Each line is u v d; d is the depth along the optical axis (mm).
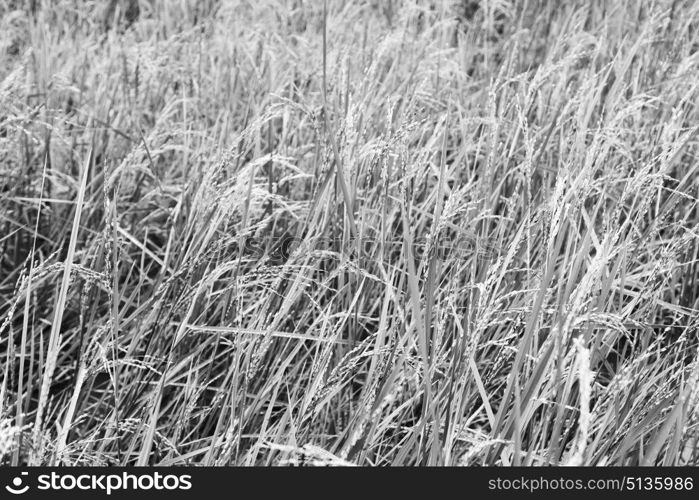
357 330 2828
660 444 2160
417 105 4129
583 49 5133
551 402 2225
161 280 3064
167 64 5227
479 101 4805
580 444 1836
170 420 2828
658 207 3371
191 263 2756
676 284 3516
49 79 5055
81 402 2725
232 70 5188
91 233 3797
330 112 3854
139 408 2670
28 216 4160
